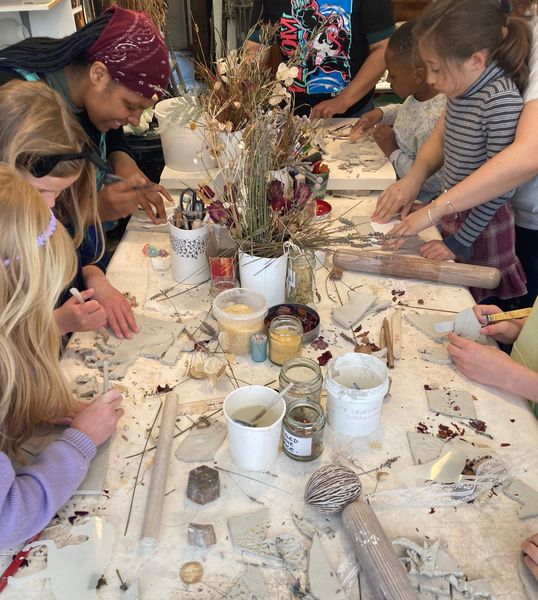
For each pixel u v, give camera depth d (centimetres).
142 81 156
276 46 278
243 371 131
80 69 157
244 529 94
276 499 100
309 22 254
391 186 197
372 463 107
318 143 226
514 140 161
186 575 87
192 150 202
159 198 189
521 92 165
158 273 167
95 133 176
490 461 106
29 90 119
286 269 147
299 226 143
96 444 105
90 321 138
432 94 232
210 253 160
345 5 250
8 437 105
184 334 142
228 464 107
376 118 260
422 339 141
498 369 123
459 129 179
